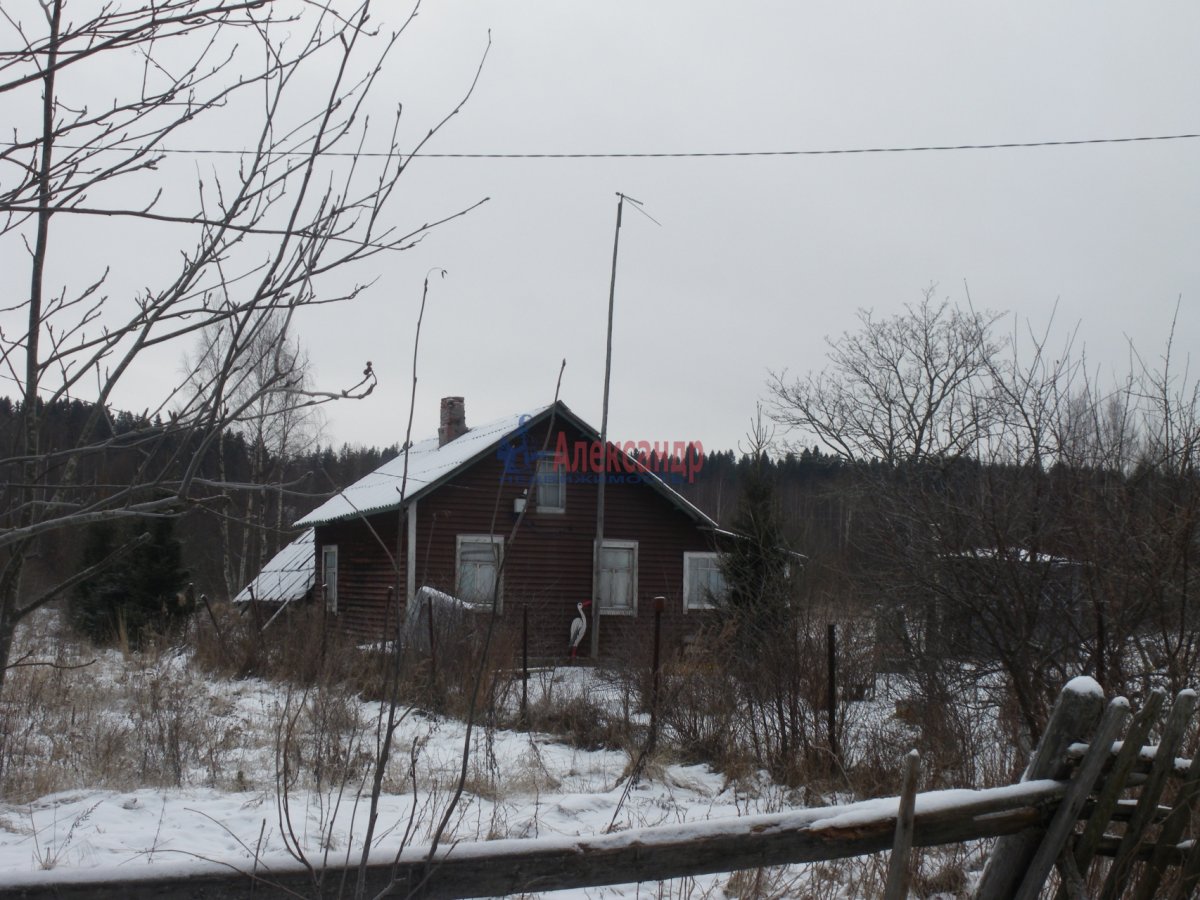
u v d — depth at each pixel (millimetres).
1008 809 3490
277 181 3000
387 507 21656
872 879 4984
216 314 2887
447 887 2834
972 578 7223
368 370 3010
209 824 6602
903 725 8523
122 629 17984
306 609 17125
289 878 2693
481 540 21969
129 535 20953
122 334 2861
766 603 9945
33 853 5770
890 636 9094
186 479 2707
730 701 9430
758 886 4812
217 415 2793
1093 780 3512
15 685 10781
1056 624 7215
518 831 6238
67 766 8180
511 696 12477
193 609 21328
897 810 3350
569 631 22438
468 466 22062
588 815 7039
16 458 2646
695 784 8328
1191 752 5590
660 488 23031
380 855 2824
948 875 5336
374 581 22625
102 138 2979
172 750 8430
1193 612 6758
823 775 8117
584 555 22844
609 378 20641
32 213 2830
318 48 3061
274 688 13656
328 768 7918
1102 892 3805
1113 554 6816
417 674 11930
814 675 8773
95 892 2504
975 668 7836
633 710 11188
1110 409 7547
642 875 3027
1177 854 3877
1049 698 6859
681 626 15422
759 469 15359
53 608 20359
